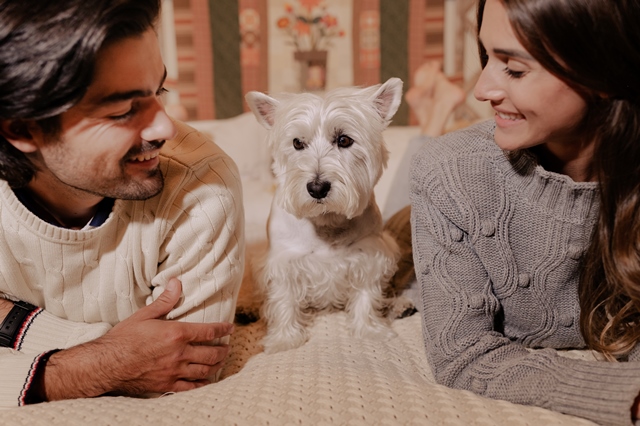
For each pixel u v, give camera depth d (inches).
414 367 50.0
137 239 45.9
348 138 60.7
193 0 110.7
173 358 44.7
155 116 40.1
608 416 33.9
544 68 34.8
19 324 47.2
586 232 42.9
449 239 45.9
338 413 36.1
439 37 113.9
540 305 46.0
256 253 78.4
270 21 113.3
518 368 39.3
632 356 40.6
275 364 50.5
